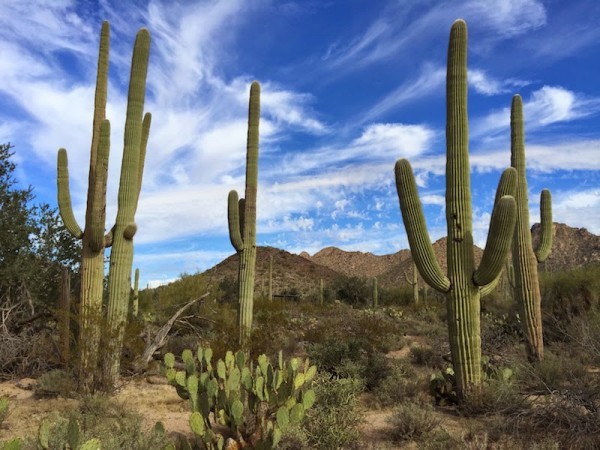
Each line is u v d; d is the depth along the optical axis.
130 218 9.95
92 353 8.84
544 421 5.96
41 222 12.95
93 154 10.04
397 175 8.34
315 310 23.17
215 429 6.28
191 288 17.75
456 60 8.55
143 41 10.29
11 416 7.16
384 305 36.28
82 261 9.66
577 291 15.09
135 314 15.61
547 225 11.68
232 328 11.26
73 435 4.03
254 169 12.10
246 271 11.75
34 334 11.04
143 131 12.19
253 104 12.22
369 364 10.15
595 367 7.21
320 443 5.70
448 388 8.36
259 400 5.64
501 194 8.72
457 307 8.03
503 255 7.61
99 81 10.41
